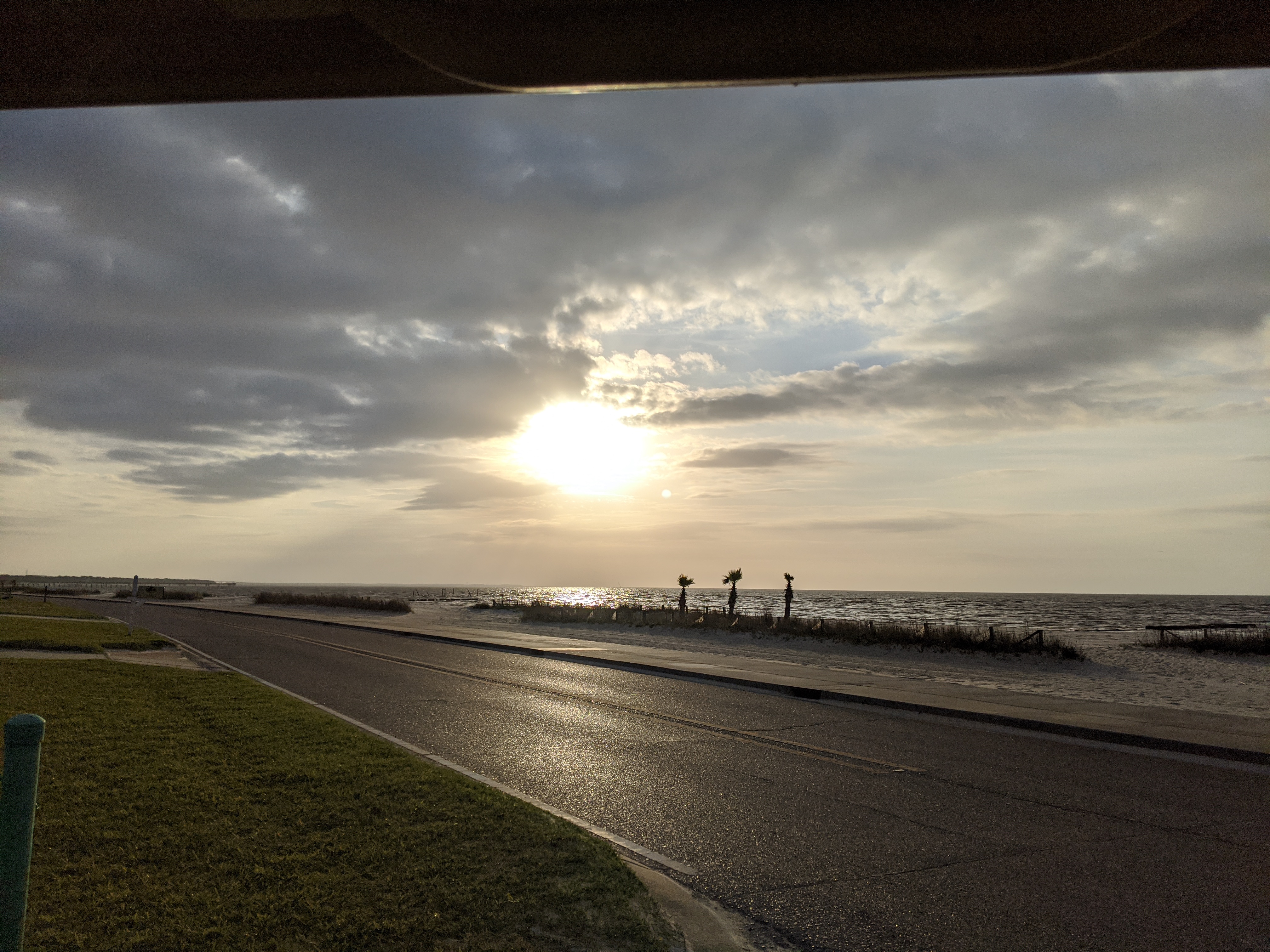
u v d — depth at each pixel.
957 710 11.48
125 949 3.69
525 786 7.20
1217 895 4.85
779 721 10.91
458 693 13.04
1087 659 23.66
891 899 4.75
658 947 3.85
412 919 4.02
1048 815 6.54
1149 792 7.35
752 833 5.97
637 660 18.20
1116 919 4.50
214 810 5.73
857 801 6.89
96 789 6.20
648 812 6.48
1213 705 14.96
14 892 2.98
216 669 15.83
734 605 36.72
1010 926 4.39
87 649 17.69
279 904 4.16
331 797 6.06
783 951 4.08
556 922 4.05
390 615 46.88
